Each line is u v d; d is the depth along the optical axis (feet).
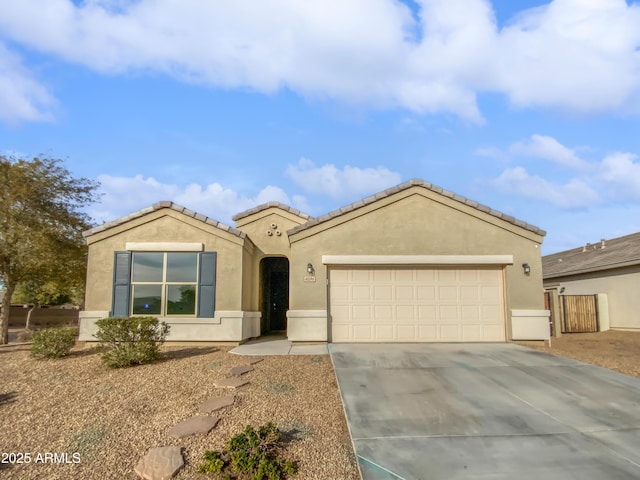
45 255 52.54
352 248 42.50
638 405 23.61
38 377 29.55
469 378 28.09
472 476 16.16
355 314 42.52
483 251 42.55
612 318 61.77
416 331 42.29
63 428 20.70
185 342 41.60
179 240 43.19
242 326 42.16
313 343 41.39
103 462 17.53
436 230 42.78
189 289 42.50
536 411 22.57
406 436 19.40
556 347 41.78
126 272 42.50
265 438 17.90
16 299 114.83
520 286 42.37
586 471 16.62
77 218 57.93
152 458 17.34
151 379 27.96
